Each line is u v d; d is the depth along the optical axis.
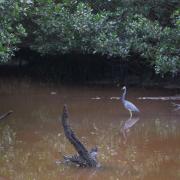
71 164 8.91
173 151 9.74
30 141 10.49
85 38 16.17
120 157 9.30
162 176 8.26
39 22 16.45
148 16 17.36
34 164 8.91
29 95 16.55
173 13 15.84
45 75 20.92
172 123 12.18
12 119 12.75
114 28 16.45
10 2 12.38
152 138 10.73
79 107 14.20
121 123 12.19
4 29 12.68
